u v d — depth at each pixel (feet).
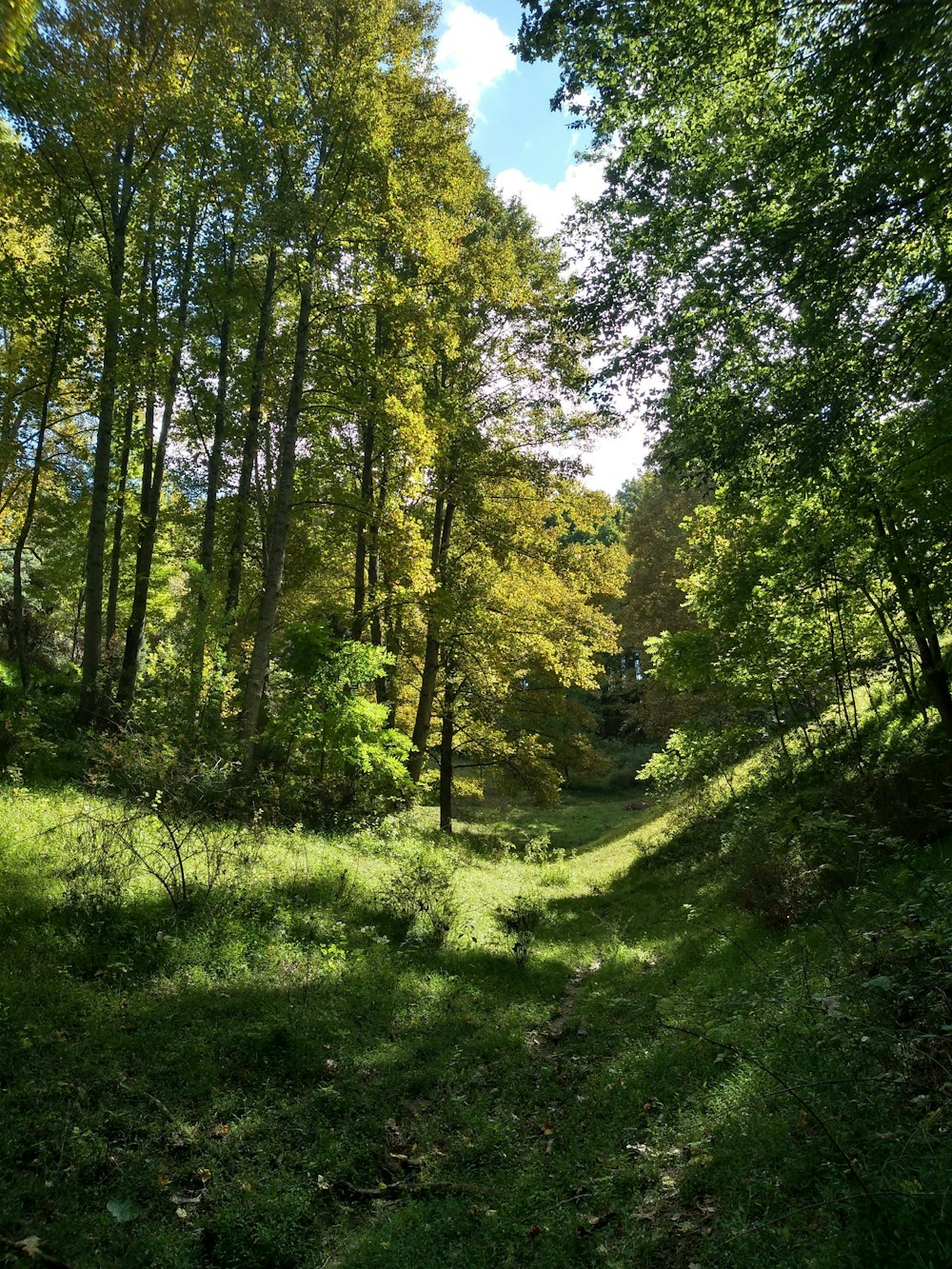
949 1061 12.57
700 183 26.50
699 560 50.11
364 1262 11.69
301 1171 14.02
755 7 23.52
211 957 21.15
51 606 78.79
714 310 27.53
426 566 45.88
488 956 27.99
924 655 33.42
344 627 61.36
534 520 63.98
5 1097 13.70
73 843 25.07
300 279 42.52
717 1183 12.26
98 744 34.68
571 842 85.05
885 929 17.72
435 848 46.73
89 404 44.62
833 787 35.55
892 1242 9.23
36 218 40.50
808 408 26.86
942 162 20.80
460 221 51.85
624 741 134.62
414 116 45.98
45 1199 11.96
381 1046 18.90
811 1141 11.93
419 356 47.57
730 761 58.85
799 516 35.99
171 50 36.83
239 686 51.31
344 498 46.44
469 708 69.51
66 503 59.77
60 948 19.06
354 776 46.42
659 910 39.45
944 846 24.91
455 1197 13.70
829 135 23.17
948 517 28.19
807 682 45.68
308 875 30.25
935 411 24.18
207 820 31.24
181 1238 11.84
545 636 64.49
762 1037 16.83
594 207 30.14
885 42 18.29
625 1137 15.17
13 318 41.29
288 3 37.88
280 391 49.11
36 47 33.14
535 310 56.95
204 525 53.11
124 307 41.78
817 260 23.75
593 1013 23.24
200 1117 14.85
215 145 42.98
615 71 27.45
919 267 25.25
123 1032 16.53
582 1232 12.14
